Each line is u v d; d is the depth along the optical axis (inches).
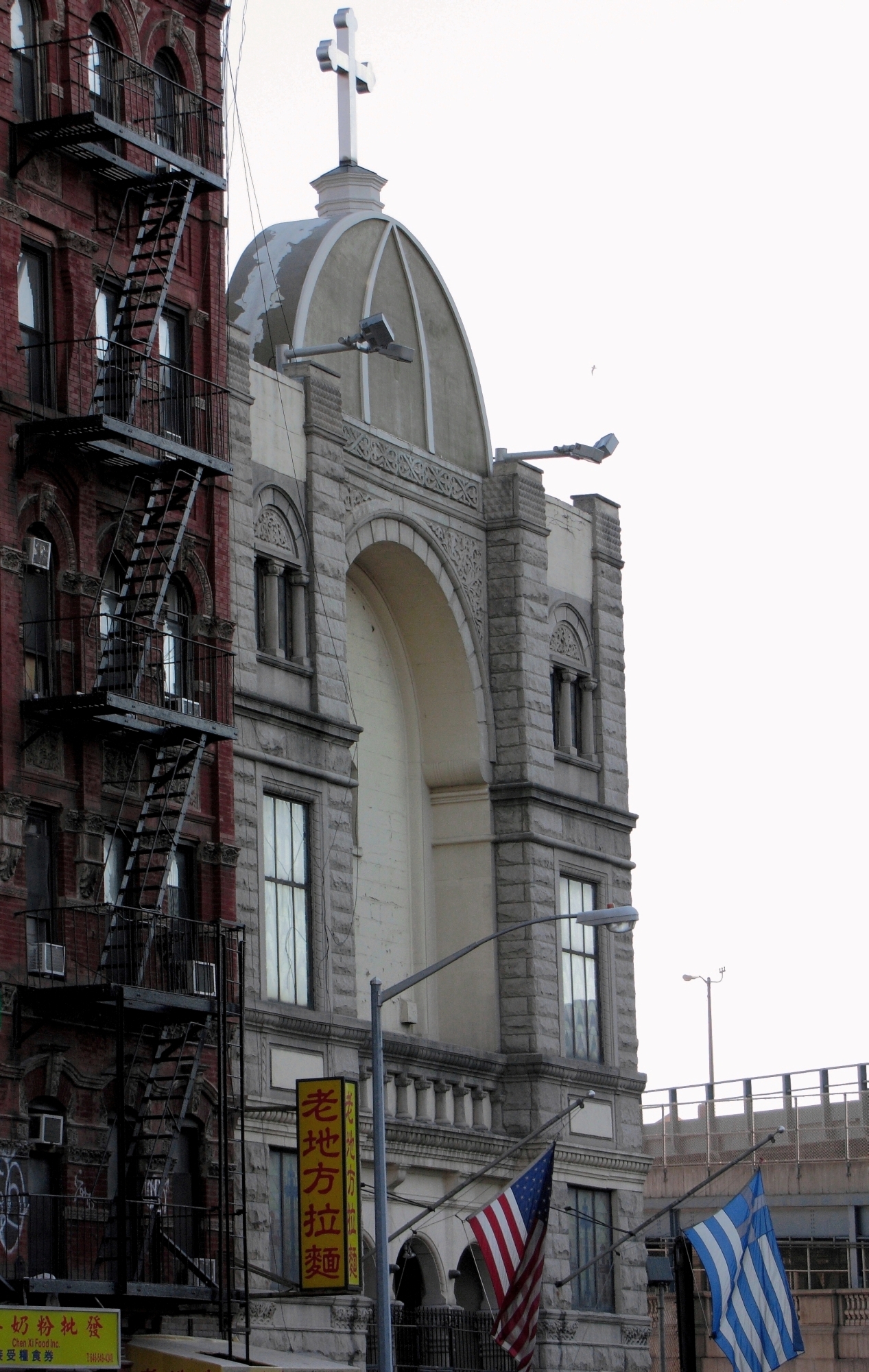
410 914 2546.8
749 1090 3796.8
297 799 2231.8
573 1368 2480.3
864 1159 3599.9
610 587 2792.8
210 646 2050.9
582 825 2655.0
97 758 1915.6
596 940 2664.9
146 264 2033.7
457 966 2546.8
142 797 1967.3
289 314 2418.8
